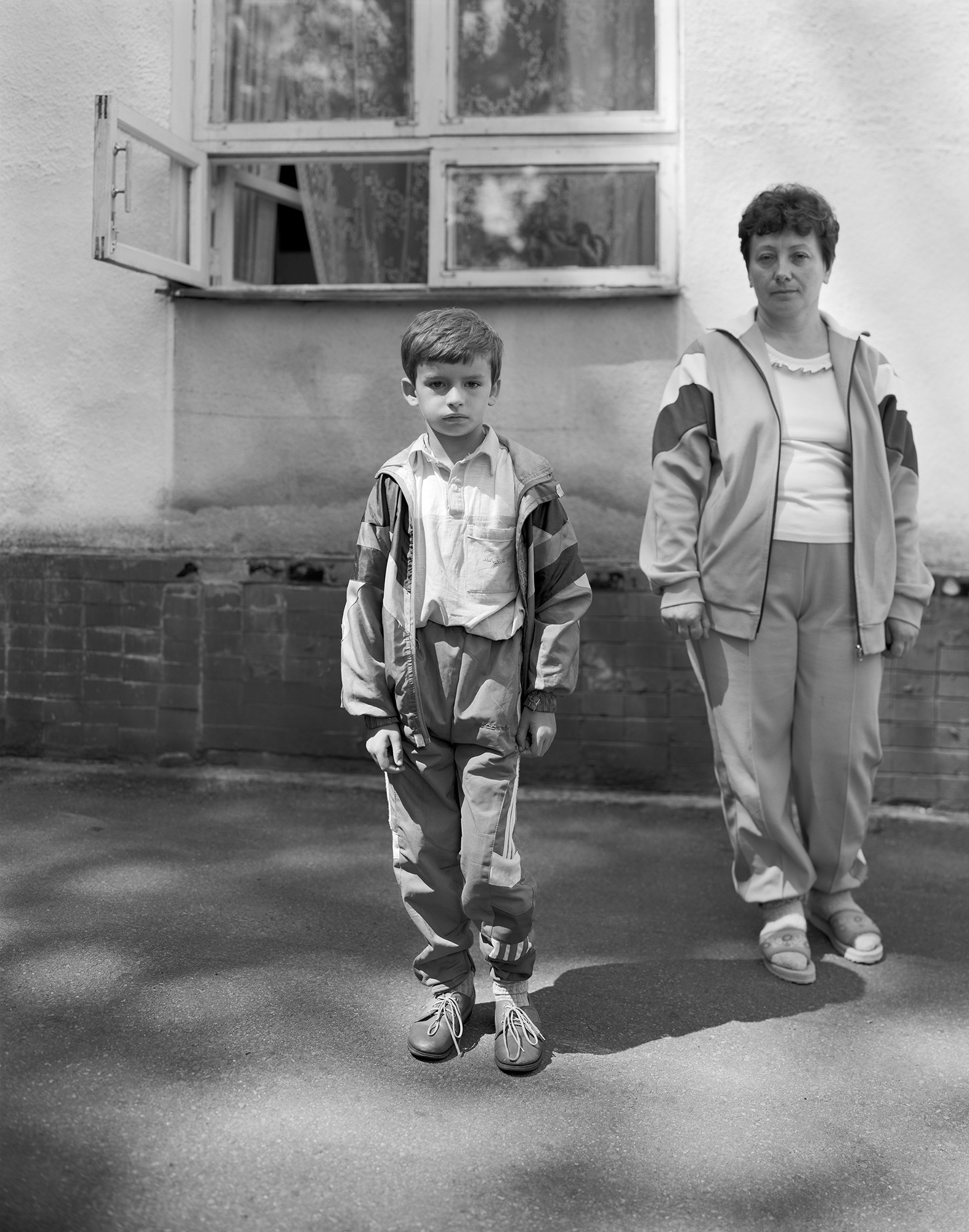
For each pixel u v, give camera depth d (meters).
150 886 3.50
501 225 4.53
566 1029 2.76
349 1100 2.41
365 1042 2.64
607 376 4.41
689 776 4.41
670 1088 2.51
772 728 3.09
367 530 2.53
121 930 3.17
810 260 3.00
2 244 4.63
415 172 4.66
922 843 4.10
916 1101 2.48
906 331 4.27
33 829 3.96
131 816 4.14
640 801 4.37
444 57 4.50
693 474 3.10
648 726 4.42
